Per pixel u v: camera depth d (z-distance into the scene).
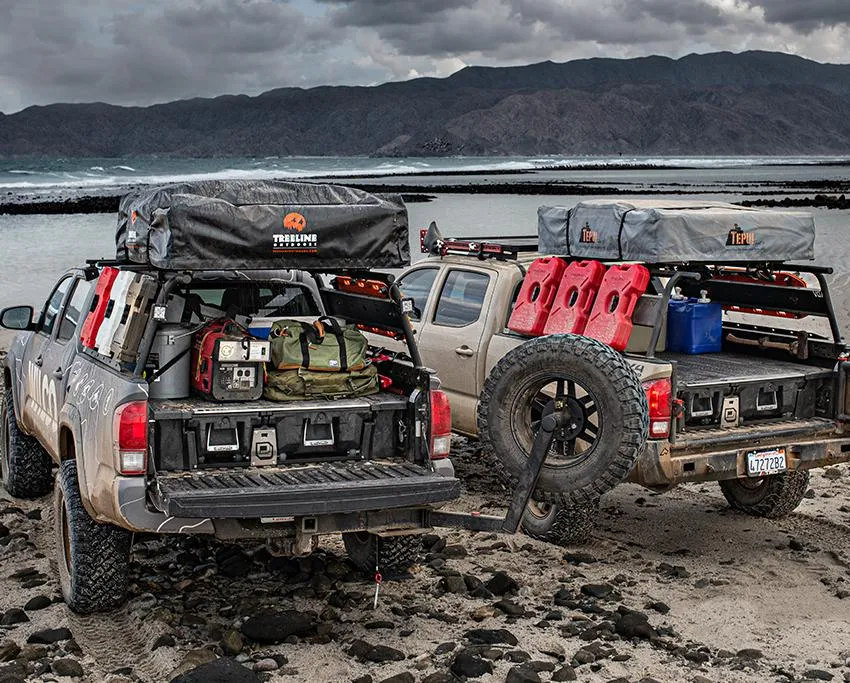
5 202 58.12
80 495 5.64
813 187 82.06
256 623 5.40
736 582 6.43
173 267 5.31
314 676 4.96
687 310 7.91
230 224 5.42
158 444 5.41
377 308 6.42
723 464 6.59
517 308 7.68
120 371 5.61
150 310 5.53
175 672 4.91
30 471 8.15
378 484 5.27
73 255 27.62
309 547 5.33
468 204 53.09
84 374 6.02
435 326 8.70
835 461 7.07
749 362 7.60
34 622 5.65
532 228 35.56
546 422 6.03
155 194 5.62
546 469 6.25
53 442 6.66
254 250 5.50
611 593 6.12
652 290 8.75
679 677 4.96
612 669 5.05
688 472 6.46
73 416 5.87
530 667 4.96
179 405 5.57
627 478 6.52
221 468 5.53
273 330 5.90
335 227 5.71
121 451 5.17
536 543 7.12
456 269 8.73
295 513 5.08
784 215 7.28
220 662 4.75
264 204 5.54
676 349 8.02
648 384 6.37
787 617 5.84
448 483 5.40
